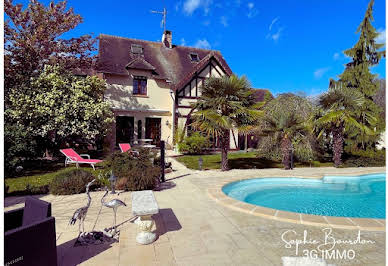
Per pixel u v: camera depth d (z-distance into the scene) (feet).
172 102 59.00
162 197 20.76
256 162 43.70
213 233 13.05
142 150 27.40
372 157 42.68
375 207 21.70
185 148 52.95
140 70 56.95
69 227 13.88
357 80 50.60
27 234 7.88
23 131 33.42
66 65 48.44
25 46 40.68
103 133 44.68
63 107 38.29
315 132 43.11
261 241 12.05
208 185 25.52
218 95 33.73
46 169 34.14
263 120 38.34
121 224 14.38
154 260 10.16
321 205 22.18
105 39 60.90
